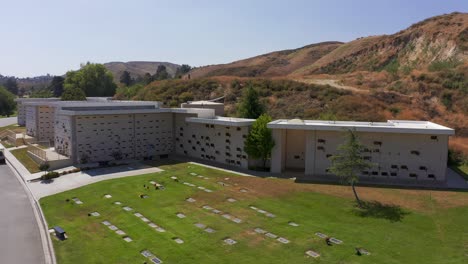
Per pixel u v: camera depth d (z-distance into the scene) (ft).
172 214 66.69
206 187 83.87
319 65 337.11
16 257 54.24
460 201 71.56
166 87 230.27
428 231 57.21
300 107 169.48
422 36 265.95
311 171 94.27
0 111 306.35
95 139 111.34
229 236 56.54
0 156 121.60
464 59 216.74
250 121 102.27
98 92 317.83
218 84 218.38
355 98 171.63
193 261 48.80
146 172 99.09
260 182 87.66
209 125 113.80
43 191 85.30
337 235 55.98
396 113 160.25
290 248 51.85
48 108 152.46
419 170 86.69
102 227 62.08
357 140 77.30
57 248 54.90
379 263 46.93
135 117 118.42
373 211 66.44
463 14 273.95
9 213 72.95
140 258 50.24
